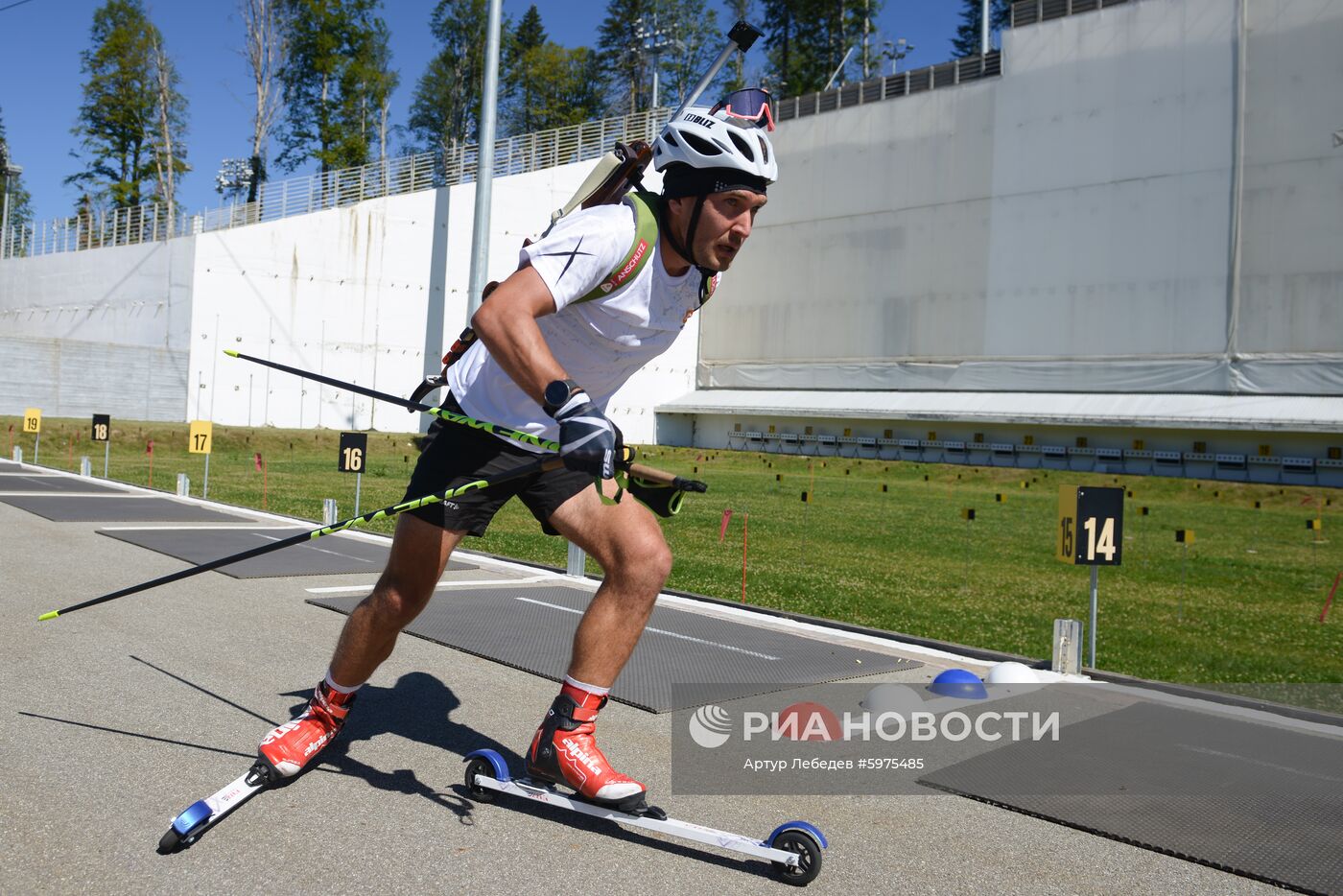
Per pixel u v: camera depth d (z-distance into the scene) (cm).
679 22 5512
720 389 4319
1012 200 3459
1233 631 744
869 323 3841
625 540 294
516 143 4212
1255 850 297
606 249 262
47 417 3322
